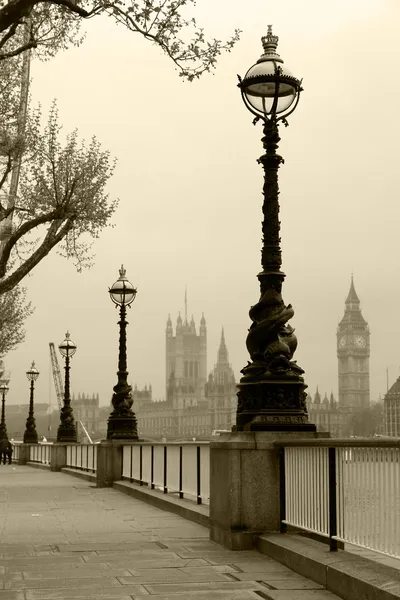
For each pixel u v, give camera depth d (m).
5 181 19.89
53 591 7.51
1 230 20.59
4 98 19.81
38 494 20.44
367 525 7.04
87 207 19.70
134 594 7.36
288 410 9.95
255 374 10.20
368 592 6.60
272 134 10.57
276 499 9.75
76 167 19.86
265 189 10.55
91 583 7.88
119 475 23.12
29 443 45.09
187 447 15.30
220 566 8.68
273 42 10.78
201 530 12.07
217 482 10.36
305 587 7.59
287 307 10.34
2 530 12.38
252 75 10.49
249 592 7.40
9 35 15.22
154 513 14.99
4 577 8.22
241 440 9.77
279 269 10.41
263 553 9.38
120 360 23.75
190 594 7.34
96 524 13.16
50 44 17.70
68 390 36.97
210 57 14.36
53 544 10.66
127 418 23.34
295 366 10.42
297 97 10.70
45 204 20.11
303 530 9.57
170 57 14.27
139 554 9.65
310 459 8.70
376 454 6.85
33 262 19.25
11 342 38.41
